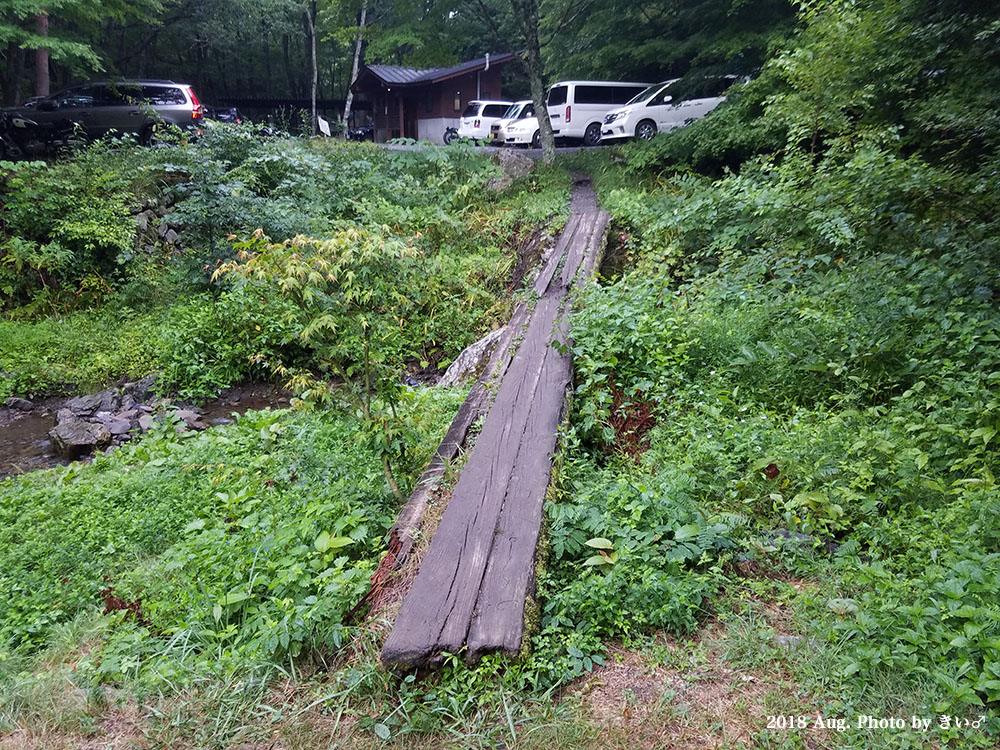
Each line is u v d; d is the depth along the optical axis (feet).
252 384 30.73
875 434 14.11
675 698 9.04
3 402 28.50
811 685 8.99
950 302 17.93
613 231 32.55
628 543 11.34
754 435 14.80
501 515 12.22
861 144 25.81
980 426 13.76
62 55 47.88
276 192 40.88
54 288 35.50
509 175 49.08
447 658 9.39
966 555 10.26
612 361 18.02
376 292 13.82
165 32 100.37
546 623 10.33
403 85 96.84
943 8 22.13
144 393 29.14
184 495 16.16
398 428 14.69
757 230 26.94
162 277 36.35
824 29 27.27
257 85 135.33
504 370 18.72
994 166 21.42
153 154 40.91
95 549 14.32
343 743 8.75
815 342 18.06
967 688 8.11
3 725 9.34
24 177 36.58
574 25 57.57
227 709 9.35
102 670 10.16
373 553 13.09
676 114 54.08
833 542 12.16
